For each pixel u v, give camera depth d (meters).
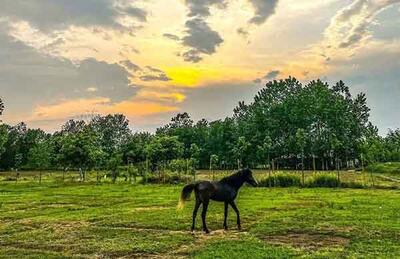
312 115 133.75
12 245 21.53
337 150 129.00
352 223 25.14
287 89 153.25
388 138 135.50
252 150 125.56
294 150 130.62
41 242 21.94
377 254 17.59
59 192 56.09
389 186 59.84
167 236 22.58
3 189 62.25
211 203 37.62
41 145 122.50
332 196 45.03
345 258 16.97
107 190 59.06
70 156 93.31
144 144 100.00
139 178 89.88
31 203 42.38
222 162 136.12
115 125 197.75
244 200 41.19
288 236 21.94
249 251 18.27
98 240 22.00
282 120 139.38
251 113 156.62
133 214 31.61
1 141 98.75
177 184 73.75
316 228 23.77
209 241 21.09
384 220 26.47
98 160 95.38
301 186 61.94
